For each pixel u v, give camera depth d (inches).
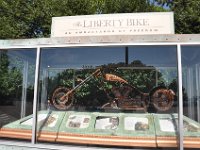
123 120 131.8
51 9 477.7
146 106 143.4
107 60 132.7
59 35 140.6
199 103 122.0
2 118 135.3
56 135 128.6
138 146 121.6
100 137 125.3
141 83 146.4
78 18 139.6
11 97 134.2
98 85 151.5
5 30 463.8
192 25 473.7
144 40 122.6
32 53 131.0
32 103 129.5
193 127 119.4
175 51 121.2
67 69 143.6
